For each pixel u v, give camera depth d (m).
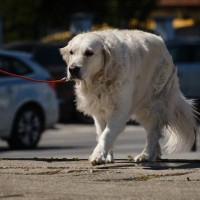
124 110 10.38
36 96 17.22
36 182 8.86
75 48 10.34
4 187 8.54
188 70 25.95
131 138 20.41
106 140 10.15
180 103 11.54
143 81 10.98
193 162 10.88
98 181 8.97
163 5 46.88
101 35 10.43
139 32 11.23
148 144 11.11
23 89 16.95
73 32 33.53
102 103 10.40
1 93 16.44
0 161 10.86
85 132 22.92
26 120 17.03
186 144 11.64
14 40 37.78
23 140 16.97
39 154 15.35
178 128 11.53
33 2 37.47
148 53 10.98
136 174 9.51
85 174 9.44
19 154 15.34
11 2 37.38
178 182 8.98
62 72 24.52
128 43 10.71
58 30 38.56
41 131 17.48
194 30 39.88
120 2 37.88
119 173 9.55
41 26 38.34
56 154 15.33
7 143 17.89
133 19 38.03
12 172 9.59
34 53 25.28
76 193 8.24
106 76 10.29
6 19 37.53
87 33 10.54
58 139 20.52
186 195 8.21
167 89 11.36
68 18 38.09
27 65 17.23
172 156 14.47
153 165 10.44
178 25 43.03
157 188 8.59
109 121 10.31
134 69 10.63
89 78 10.30
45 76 17.50
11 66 16.89
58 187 8.56
